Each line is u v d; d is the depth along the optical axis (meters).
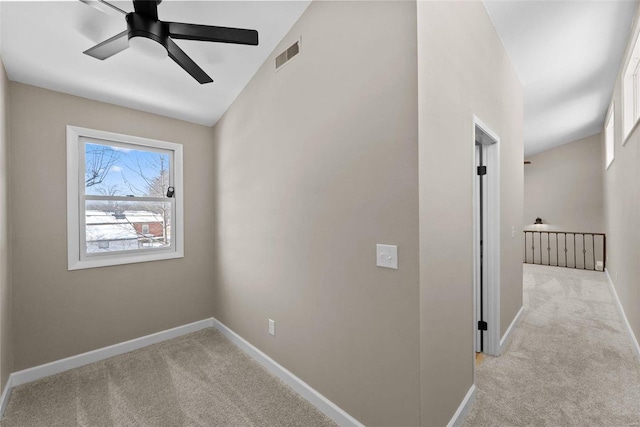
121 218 2.72
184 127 3.06
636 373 2.17
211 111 2.95
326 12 1.77
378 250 1.49
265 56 2.29
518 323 3.15
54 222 2.31
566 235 6.58
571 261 6.54
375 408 1.53
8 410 1.87
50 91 2.30
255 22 1.98
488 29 2.23
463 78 1.79
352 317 1.64
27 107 2.19
